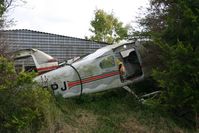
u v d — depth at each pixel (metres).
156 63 13.64
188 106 11.93
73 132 10.34
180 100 11.58
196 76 11.38
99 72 12.82
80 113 11.55
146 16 14.63
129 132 11.05
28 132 9.49
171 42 12.66
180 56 11.55
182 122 12.20
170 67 11.74
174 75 11.60
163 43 12.39
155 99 12.43
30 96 9.66
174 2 13.10
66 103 12.01
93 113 11.80
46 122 9.95
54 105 11.11
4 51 11.56
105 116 11.62
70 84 12.44
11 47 13.88
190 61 11.55
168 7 13.67
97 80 12.78
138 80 13.53
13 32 23.64
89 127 10.84
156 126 11.56
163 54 12.73
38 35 25.31
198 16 12.02
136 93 13.75
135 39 14.66
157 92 12.91
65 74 12.45
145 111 12.23
